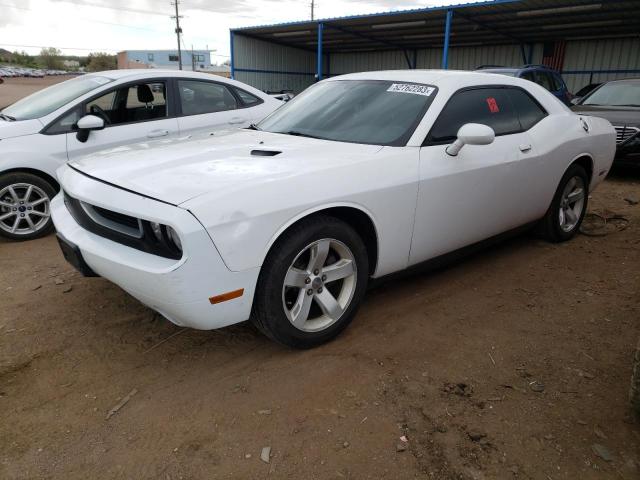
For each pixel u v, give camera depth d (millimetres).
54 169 4945
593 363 2850
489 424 2350
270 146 3215
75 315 3354
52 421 2357
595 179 5020
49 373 2723
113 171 2834
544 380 2684
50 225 5047
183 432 2289
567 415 2420
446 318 3332
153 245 2439
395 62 28406
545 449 2207
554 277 4035
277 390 2576
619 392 2594
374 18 19094
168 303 2398
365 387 2598
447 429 2312
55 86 5910
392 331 3152
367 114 3533
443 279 3951
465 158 3436
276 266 2586
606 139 4957
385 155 3072
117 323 3248
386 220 3021
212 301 2414
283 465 2105
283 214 2527
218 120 5957
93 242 2691
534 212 4312
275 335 2730
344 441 2234
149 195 2463
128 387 2607
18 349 2945
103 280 3904
